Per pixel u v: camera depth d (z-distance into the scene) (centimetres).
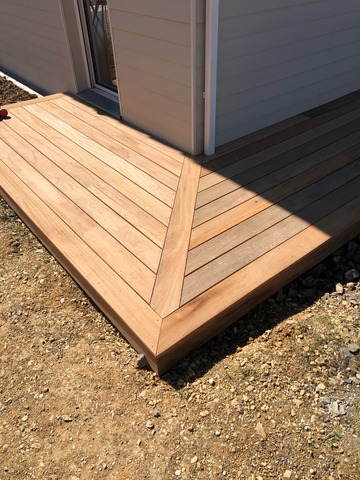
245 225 235
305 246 220
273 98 343
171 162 299
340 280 231
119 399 174
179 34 263
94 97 419
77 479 149
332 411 165
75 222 242
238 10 271
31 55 484
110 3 302
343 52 385
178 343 173
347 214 244
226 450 154
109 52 401
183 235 228
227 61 287
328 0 333
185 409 168
